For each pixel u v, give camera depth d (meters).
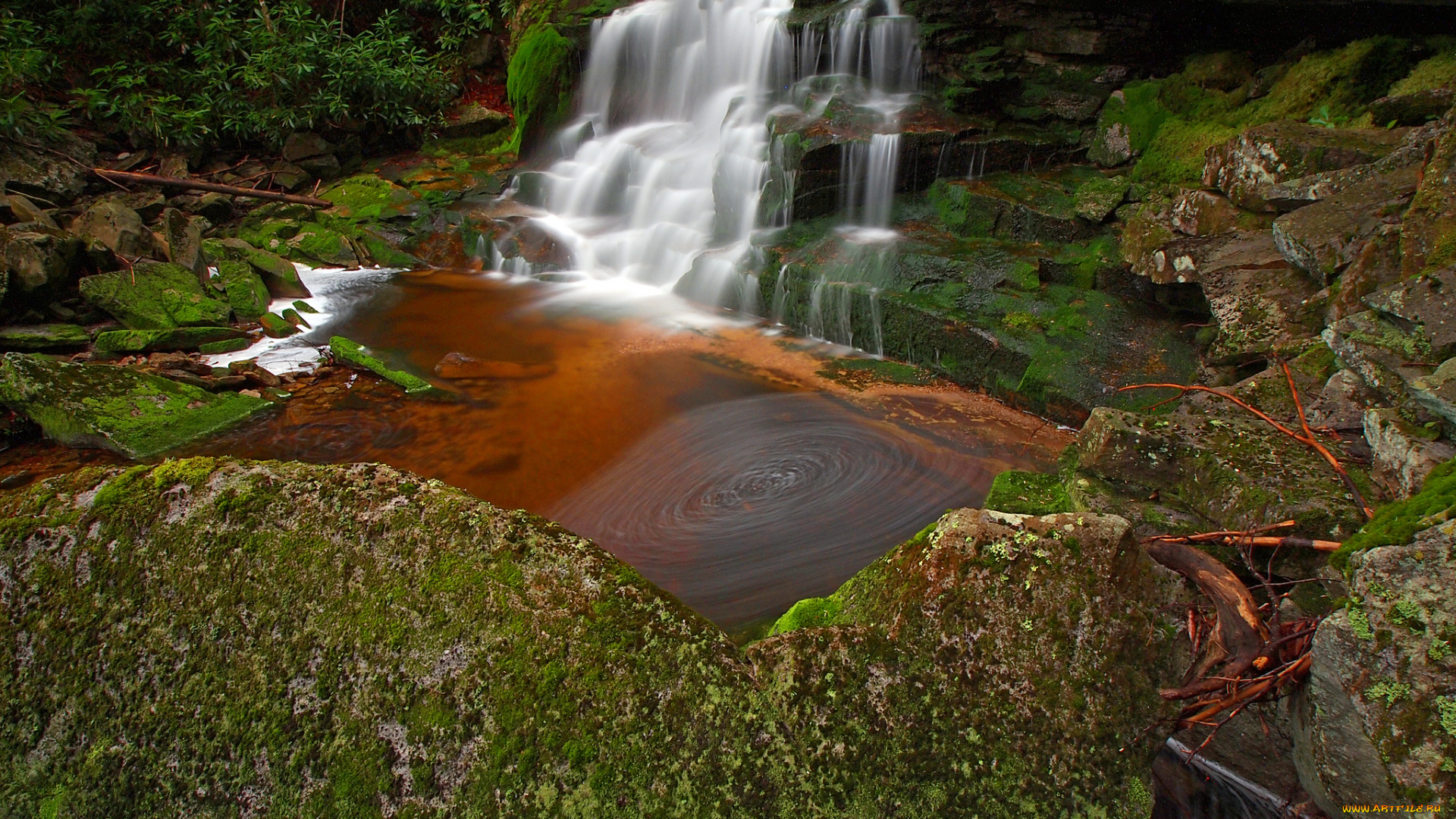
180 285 7.45
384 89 10.80
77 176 9.09
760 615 3.77
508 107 12.05
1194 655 2.01
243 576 1.75
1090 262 6.01
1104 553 1.92
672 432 5.59
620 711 1.66
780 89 9.11
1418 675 1.65
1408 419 2.61
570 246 8.98
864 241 6.99
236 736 1.70
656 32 10.08
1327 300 3.82
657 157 9.30
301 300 8.21
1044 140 7.23
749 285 7.43
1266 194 4.58
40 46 10.20
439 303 8.20
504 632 1.69
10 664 1.77
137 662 1.74
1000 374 5.78
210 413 5.85
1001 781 1.81
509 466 5.29
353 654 1.70
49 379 5.71
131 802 1.72
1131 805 1.85
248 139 10.70
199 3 10.91
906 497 4.72
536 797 1.63
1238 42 6.77
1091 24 7.20
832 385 6.14
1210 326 5.16
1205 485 2.93
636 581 1.76
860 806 1.74
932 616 1.89
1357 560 1.78
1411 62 5.31
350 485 1.80
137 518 1.78
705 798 1.67
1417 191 3.01
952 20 7.91
